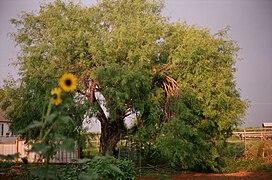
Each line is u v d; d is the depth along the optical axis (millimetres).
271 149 18203
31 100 12242
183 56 12727
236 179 12586
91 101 12781
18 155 3877
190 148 12633
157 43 13773
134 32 12609
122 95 11852
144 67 12828
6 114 14102
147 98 13422
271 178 12719
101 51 12391
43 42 13195
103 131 14961
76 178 6215
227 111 13609
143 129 13523
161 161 15672
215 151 14234
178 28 14148
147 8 14281
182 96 13195
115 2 14008
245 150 18547
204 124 13562
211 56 13938
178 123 12453
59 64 12469
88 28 13172
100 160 6734
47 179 3844
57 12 13320
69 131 11102
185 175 13984
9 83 13688
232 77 14359
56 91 3553
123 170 7035
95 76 11820
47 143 3730
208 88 12977
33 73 12453
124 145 14750
